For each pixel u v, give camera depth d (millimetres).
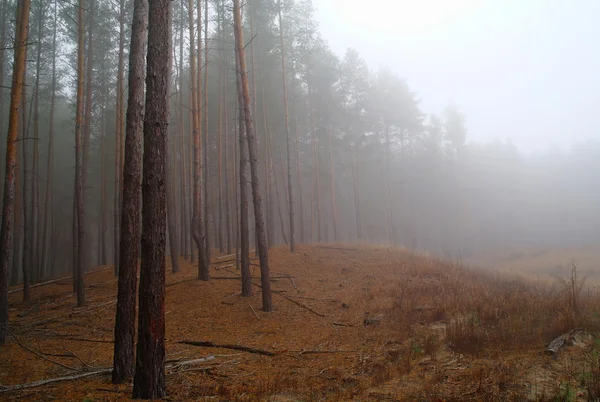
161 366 6363
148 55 6793
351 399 6027
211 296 14930
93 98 28188
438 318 10641
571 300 9797
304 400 6090
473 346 7773
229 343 10094
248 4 24234
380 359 8250
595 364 5996
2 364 8742
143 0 8414
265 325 11898
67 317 13750
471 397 5531
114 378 7184
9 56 25141
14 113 11055
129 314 7426
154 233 6449
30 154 30656
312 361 8492
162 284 6473
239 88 16562
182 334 11172
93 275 21922
